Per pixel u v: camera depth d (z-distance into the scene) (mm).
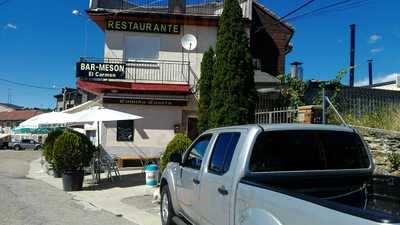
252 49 30234
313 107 11938
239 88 14633
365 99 16203
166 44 24469
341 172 5895
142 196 14000
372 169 6066
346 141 6074
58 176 19812
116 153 23891
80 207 12047
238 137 5941
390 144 11008
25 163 30719
